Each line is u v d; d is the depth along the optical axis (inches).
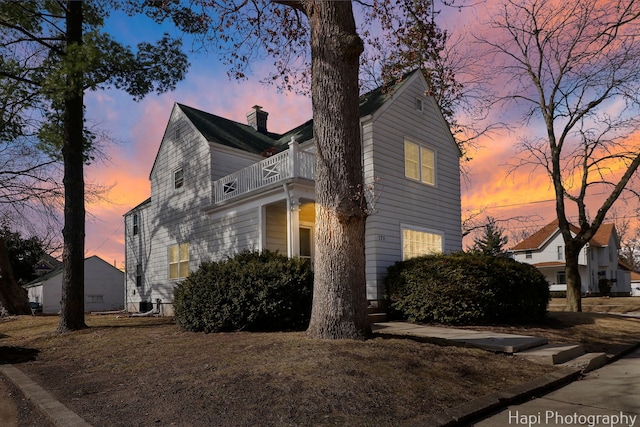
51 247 1264.8
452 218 603.2
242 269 354.0
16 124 543.5
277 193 474.0
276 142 727.1
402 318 440.8
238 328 342.6
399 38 350.9
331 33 276.1
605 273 1466.5
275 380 185.5
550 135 639.1
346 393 171.9
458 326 384.5
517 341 288.5
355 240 264.8
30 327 479.5
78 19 464.4
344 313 257.8
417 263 429.4
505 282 406.9
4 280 669.9
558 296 1272.1
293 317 343.3
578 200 620.7
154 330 386.3
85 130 540.4
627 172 579.2
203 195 608.7
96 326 441.7
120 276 1402.6
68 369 251.9
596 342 350.6
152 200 745.0
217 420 151.0
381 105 502.0
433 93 381.4
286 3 303.7
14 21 465.1
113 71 481.1
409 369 205.9
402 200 516.7
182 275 644.1
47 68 478.6
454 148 628.1
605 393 206.4
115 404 173.8
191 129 650.2
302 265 366.0
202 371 211.3
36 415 174.4
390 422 151.5
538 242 1473.9
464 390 191.6
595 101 596.1
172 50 509.4
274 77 388.2
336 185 264.7
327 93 273.9
